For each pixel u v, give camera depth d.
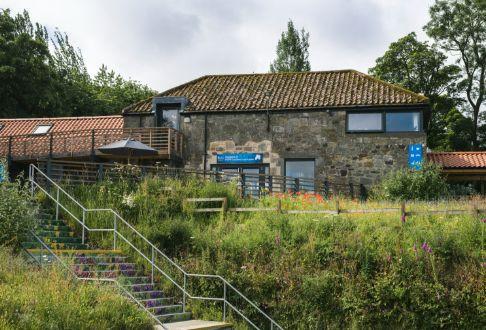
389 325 14.95
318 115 29.52
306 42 60.94
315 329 15.48
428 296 14.77
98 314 11.27
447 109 47.38
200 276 16.42
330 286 15.70
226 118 30.44
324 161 29.25
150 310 14.44
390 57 47.19
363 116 29.19
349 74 32.75
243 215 20.03
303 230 17.48
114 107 52.84
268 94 30.89
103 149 24.86
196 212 20.22
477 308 14.34
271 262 16.77
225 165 30.23
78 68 62.41
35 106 42.75
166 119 31.42
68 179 20.92
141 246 17.61
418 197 25.27
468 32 49.28
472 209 17.31
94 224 18.34
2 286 11.47
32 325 10.04
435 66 46.84
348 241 16.47
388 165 28.64
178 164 30.47
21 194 16.70
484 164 29.86
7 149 31.69
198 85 33.53
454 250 15.65
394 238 16.38
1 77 39.91
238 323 15.53
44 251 14.96
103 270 15.49
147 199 20.06
